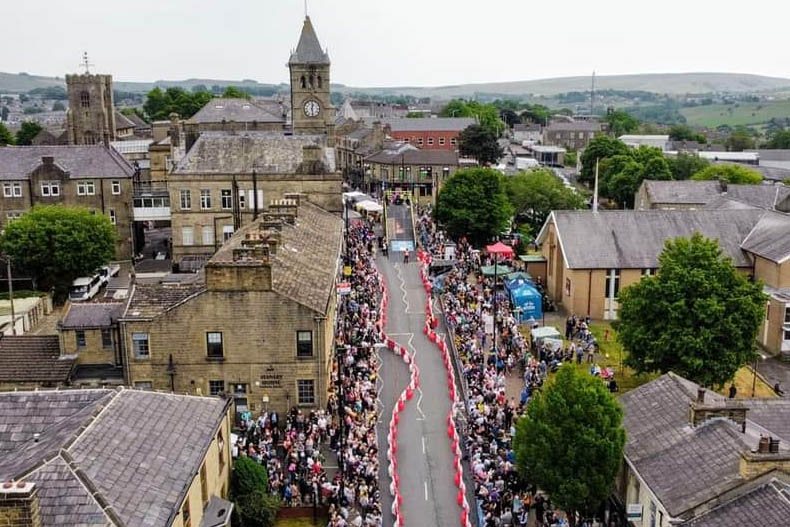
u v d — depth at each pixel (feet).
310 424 169.68
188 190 308.81
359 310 240.94
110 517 84.28
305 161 307.37
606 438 125.29
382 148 558.15
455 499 148.87
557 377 134.62
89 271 291.58
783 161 636.89
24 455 95.45
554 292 280.72
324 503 143.64
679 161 526.98
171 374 176.04
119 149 494.59
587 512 142.00
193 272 286.05
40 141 587.27
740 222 271.49
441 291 275.59
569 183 574.56
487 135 604.08
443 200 363.35
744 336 184.96
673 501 109.91
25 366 179.52
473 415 171.42
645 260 260.42
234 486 130.11
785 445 119.85
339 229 267.39
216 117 473.26
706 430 122.72
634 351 190.80
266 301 172.96
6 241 287.28
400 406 188.44
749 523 100.07
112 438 98.12
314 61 437.58
